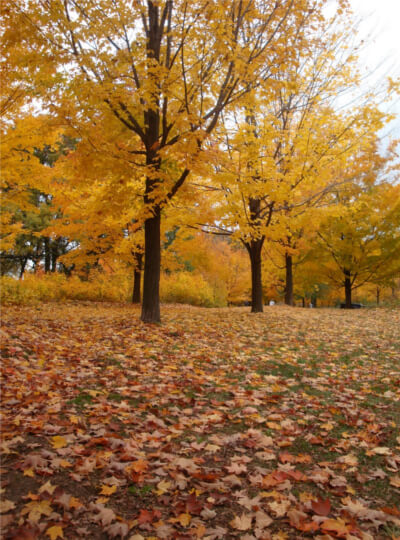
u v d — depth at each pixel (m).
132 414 3.64
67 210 12.02
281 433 3.45
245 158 9.05
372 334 8.47
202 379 4.81
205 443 3.20
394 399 4.29
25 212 18.92
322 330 8.88
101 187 11.04
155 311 8.60
